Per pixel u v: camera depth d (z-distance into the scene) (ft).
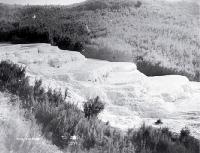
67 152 15.38
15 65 29.22
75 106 25.81
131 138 21.77
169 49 111.14
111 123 34.81
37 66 52.80
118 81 54.60
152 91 53.72
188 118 42.98
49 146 14.44
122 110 43.88
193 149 24.70
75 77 50.72
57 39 91.76
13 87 22.77
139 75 61.41
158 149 21.76
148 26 133.90
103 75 55.57
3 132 12.38
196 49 114.62
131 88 51.21
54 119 17.74
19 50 59.11
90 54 93.15
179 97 55.98
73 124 18.45
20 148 12.05
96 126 20.36
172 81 61.31
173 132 32.30
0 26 104.94
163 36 124.36
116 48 98.48
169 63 99.55
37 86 26.11
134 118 40.63
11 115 15.07
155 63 94.22
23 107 19.04
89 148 17.16
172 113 46.03
